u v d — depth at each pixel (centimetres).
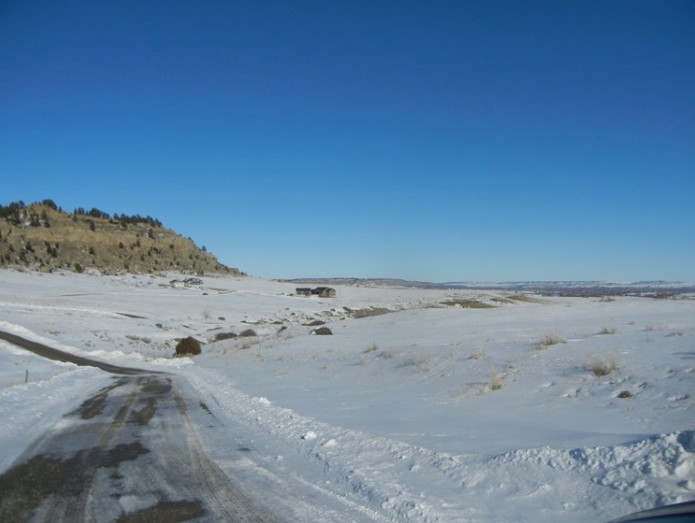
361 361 2358
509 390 1372
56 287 10325
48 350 4209
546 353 1742
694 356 1378
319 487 749
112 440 1072
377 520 620
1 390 1734
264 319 8425
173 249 18900
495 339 2595
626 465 666
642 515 374
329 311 9919
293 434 1108
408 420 1177
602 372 1344
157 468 853
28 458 915
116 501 691
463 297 13350
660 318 3447
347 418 1263
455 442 933
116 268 15262
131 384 2334
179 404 1641
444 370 1797
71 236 16350
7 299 7656
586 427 937
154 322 7062
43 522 618
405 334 3769
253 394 1864
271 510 655
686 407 986
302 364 2667
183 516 636
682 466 633
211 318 8069
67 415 1400
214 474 817
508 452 798
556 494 656
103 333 5844
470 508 642
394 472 802
